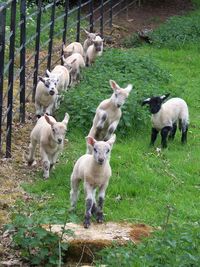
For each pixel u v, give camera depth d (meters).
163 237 7.13
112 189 9.16
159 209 8.72
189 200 9.11
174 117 11.26
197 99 14.59
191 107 14.04
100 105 10.44
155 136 11.20
